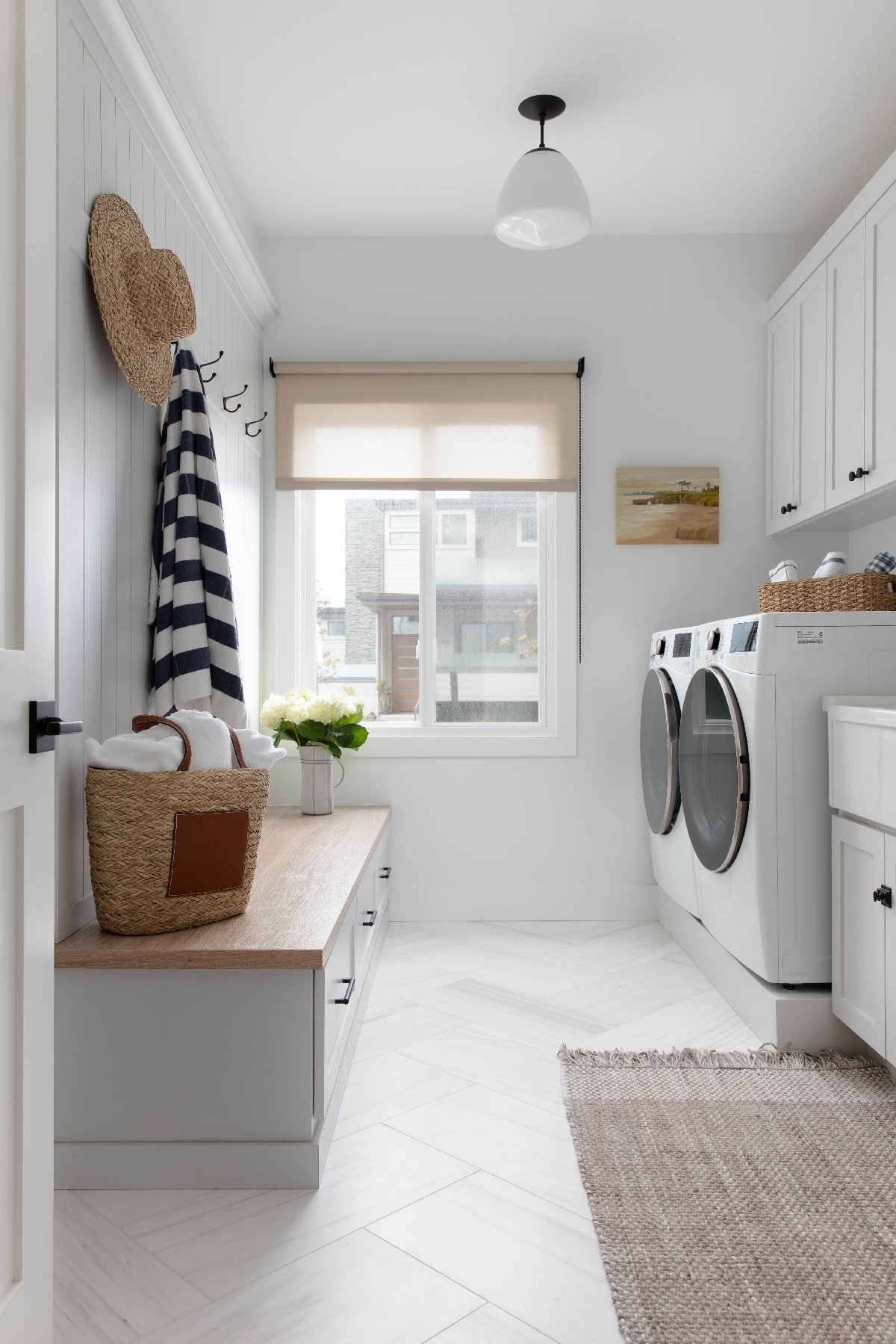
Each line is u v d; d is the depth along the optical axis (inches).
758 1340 50.4
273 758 79.3
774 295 134.7
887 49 95.2
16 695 43.6
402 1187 66.5
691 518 138.1
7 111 43.4
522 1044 91.4
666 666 122.3
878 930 77.5
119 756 71.2
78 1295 55.0
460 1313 53.0
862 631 89.4
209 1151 67.5
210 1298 54.6
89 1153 67.7
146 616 88.6
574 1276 56.3
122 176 81.4
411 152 115.6
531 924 136.1
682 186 124.2
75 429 71.4
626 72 99.0
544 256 138.9
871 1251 58.1
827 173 121.0
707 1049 89.7
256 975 67.7
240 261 119.7
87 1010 67.9
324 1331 51.6
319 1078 67.7
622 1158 69.6
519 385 137.3
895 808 74.2
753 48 94.8
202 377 106.4
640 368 138.8
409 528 142.6
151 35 85.1
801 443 123.7
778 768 89.2
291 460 137.6
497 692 142.6
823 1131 73.8
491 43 94.0
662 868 129.0
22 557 44.8
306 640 142.7
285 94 103.0
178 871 71.3
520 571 142.5
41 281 46.9
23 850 44.4
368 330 138.9
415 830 138.5
